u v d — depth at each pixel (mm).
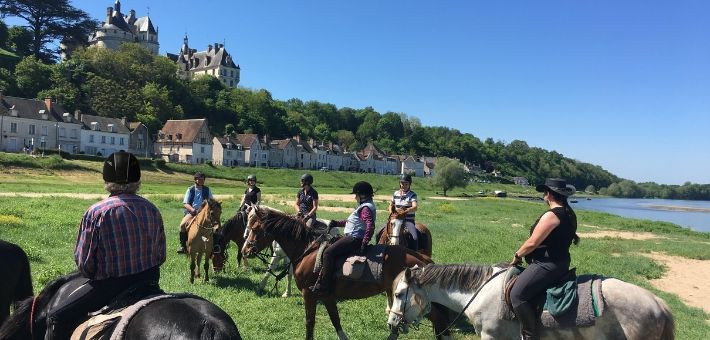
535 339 5137
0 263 5422
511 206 50938
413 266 6863
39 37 116188
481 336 5695
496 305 5527
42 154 60000
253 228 8789
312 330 7504
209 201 11305
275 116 146375
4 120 78188
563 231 5164
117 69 120500
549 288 5164
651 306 4770
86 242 3748
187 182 65000
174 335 3215
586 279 5148
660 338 4715
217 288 10828
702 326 9633
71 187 42750
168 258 13781
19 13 113500
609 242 23344
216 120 131125
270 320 8656
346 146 163875
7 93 93875
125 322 3455
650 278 15352
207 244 11164
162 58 131500
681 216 78938
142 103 112875
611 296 4879
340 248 7223
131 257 3855
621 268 15875
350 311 9539
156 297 3699
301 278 7570
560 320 4996
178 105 122438
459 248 17281
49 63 115875
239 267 13164
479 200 63469
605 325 4809
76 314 3951
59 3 114625
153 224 4043
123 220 3814
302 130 150250
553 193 5316
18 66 100625
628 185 193750
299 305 9820
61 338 3980
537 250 5262
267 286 11406
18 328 4301
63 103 97438
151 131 108000
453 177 81500
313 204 10719
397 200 9352
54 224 18078
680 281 15164
